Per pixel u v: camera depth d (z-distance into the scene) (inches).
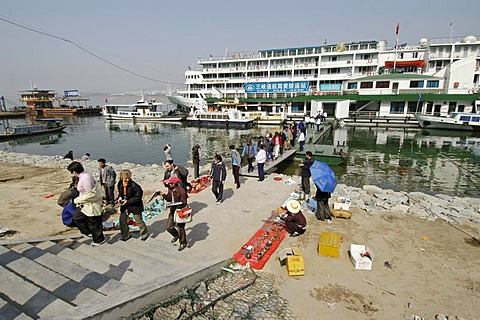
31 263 195.9
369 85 1834.4
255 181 488.7
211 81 2422.5
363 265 234.7
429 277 225.1
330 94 1930.4
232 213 345.1
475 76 1668.3
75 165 243.1
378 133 1482.5
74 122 2390.5
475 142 1199.6
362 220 331.3
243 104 2046.0
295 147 899.4
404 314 186.1
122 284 179.2
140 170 636.1
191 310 179.6
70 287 171.5
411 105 1771.7
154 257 236.1
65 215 286.4
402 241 282.7
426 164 839.7
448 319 180.9
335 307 191.5
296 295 203.2
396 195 430.6
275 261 246.7
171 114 2260.1
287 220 289.4
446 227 315.3
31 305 151.3
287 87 2025.1
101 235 254.7
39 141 1422.2
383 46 1979.6
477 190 601.9
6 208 367.6
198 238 282.2
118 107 2458.2
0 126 2070.6
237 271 229.1
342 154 800.3
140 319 161.8
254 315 179.8
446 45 1840.6
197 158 510.6
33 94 3061.0
